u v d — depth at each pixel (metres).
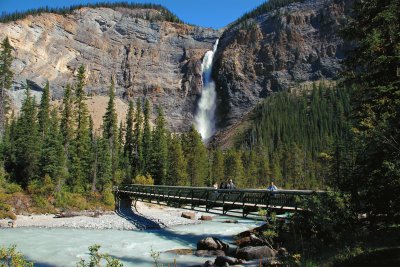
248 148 125.81
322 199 11.21
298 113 141.38
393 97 14.26
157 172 66.94
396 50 14.34
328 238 11.05
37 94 177.12
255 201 19.81
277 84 195.62
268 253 15.10
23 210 36.09
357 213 10.98
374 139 10.19
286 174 96.50
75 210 39.84
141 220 34.97
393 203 9.77
